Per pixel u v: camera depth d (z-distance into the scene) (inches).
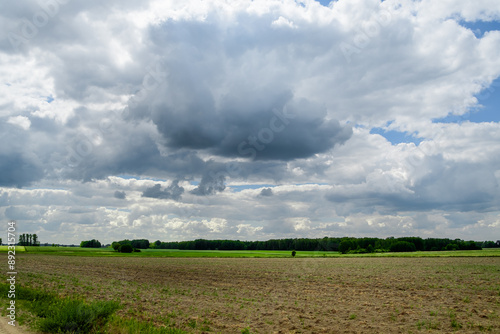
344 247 6240.2
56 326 546.3
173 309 839.7
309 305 916.0
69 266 2332.7
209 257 4382.4
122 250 6043.3
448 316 754.2
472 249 6776.6
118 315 703.1
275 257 4397.1
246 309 855.7
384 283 1391.5
